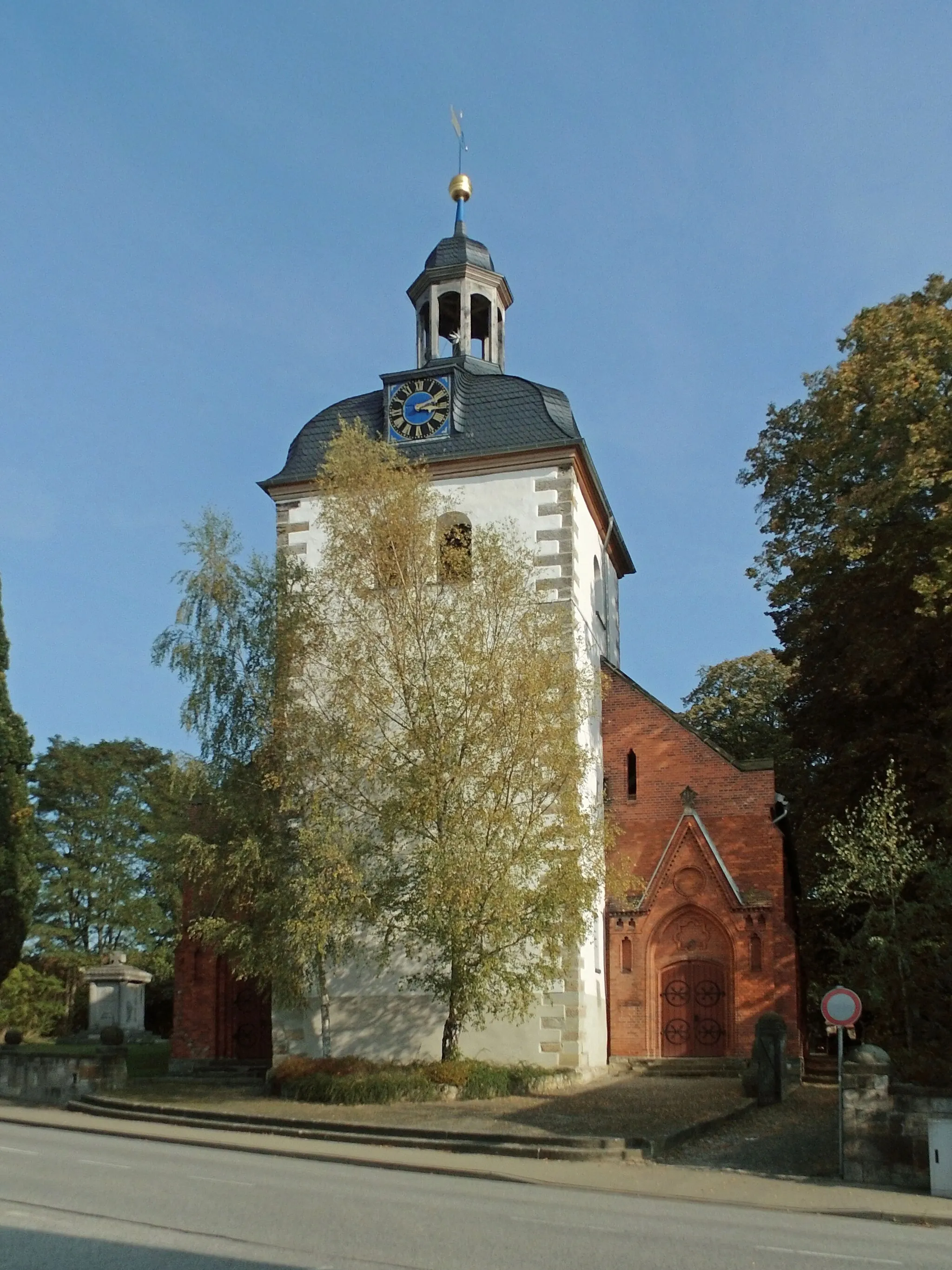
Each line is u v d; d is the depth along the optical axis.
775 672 56.88
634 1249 12.39
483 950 26.95
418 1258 11.55
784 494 34.78
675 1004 35.09
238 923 29.75
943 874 27.17
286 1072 28.62
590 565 36.59
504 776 27.81
